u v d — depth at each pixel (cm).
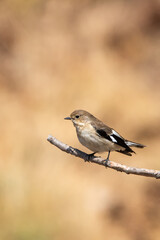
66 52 2047
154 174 653
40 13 2248
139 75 1953
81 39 2127
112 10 2275
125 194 1393
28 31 2142
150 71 1967
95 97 1803
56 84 1889
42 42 2095
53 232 1214
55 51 2052
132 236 1257
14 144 1550
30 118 1705
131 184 1433
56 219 1249
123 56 2064
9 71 1961
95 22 2203
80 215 1275
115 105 1766
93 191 1378
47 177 1395
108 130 878
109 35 2145
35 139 1577
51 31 2155
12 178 1355
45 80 1916
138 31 2167
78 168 1467
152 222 1302
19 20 2173
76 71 1950
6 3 2223
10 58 2017
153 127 1669
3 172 1380
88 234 1230
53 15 2247
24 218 1238
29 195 1311
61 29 2172
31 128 1647
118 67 1994
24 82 1916
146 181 1440
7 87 1891
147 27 2183
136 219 1311
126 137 1639
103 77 1914
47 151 1509
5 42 2067
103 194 1376
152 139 1623
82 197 1350
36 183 1360
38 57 2027
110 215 1316
